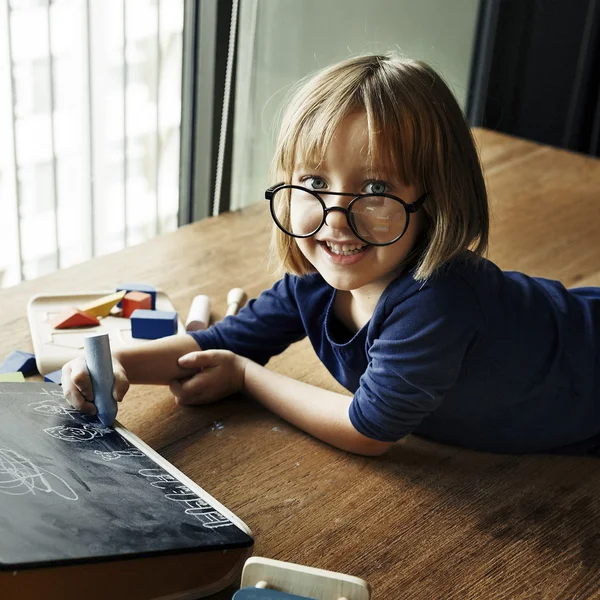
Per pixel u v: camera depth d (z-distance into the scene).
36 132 1.74
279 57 2.07
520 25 2.55
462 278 1.02
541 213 1.99
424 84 0.98
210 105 1.99
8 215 1.77
